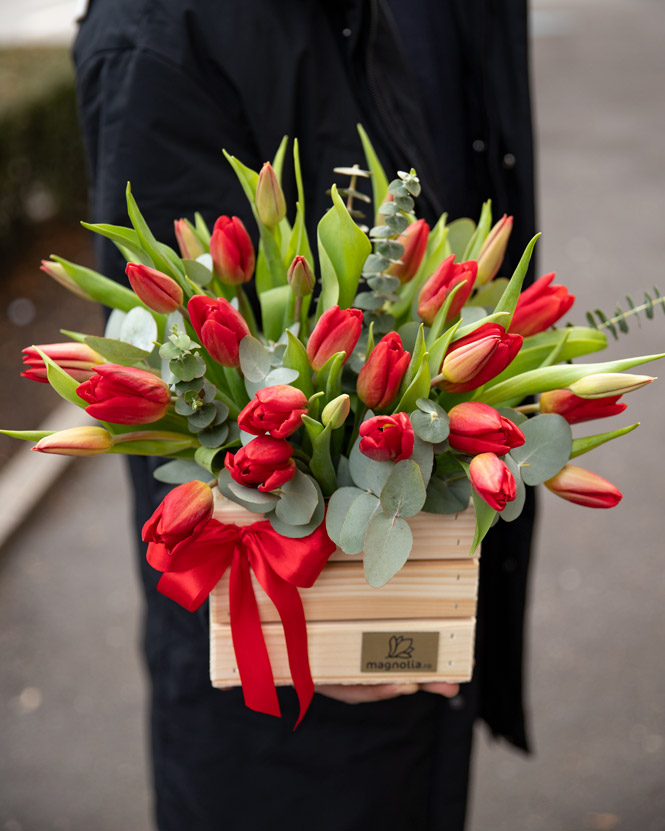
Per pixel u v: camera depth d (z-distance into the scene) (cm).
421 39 138
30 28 1003
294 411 95
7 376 396
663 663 253
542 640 261
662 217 620
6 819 210
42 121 494
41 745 230
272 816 137
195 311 98
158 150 118
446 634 110
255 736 133
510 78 137
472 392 103
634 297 492
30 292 473
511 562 140
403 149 127
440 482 103
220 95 120
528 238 140
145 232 101
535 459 101
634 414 377
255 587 108
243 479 97
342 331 97
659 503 321
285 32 121
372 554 99
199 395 100
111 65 119
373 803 136
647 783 218
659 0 1875
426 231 105
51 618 271
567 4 1812
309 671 108
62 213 548
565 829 206
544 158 769
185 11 117
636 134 836
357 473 100
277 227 108
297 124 123
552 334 107
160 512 99
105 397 96
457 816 144
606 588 281
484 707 154
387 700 133
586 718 236
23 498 315
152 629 135
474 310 106
